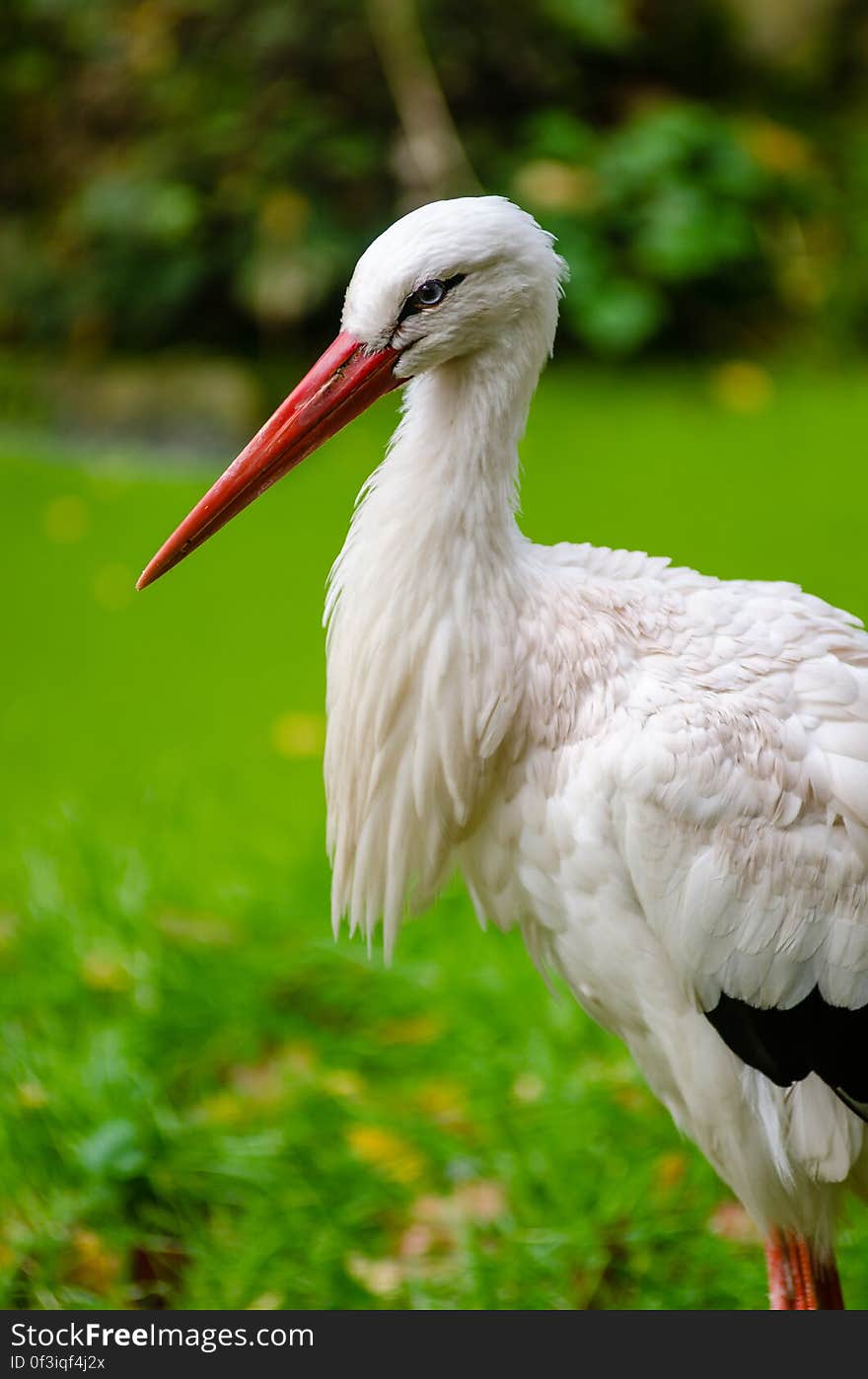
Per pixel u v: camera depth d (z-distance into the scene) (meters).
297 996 7.19
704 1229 5.93
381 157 13.61
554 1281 5.69
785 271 14.54
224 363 13.12
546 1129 6.29
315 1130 6.36
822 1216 5.17
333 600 5.16
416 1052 6.86
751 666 4.80
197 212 13.50
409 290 4.77
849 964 4.75
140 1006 6.81
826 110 16.09
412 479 4.94
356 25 13.77
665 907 4.75
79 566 11.13
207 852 8.22
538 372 4.98
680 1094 5.30
